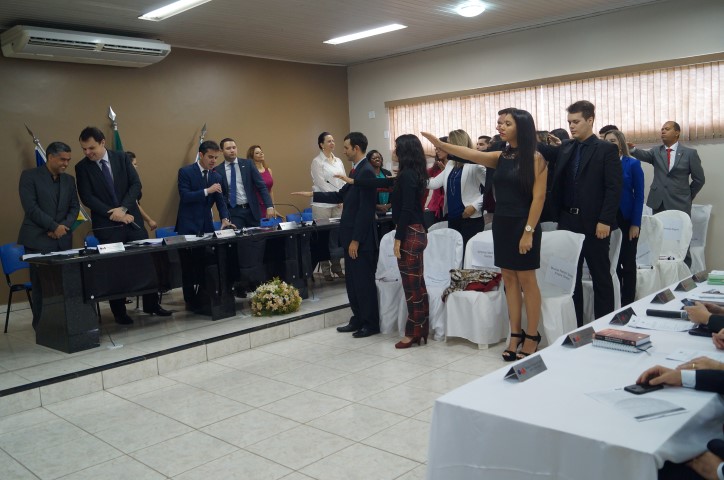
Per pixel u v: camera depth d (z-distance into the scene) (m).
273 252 5.61
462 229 5.23
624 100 7.14
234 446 2.99
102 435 3.23
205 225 5.59
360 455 2.80
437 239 4.87
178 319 5.33
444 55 8.70
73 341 4.38
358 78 9.81
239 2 5.95
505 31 7.98
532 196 3.70
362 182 4.57
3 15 5.93
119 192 5.12
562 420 1.44
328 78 9.66
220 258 5.22
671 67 6.75
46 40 6.14
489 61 8.25
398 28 7.52
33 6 5.67
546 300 3.99
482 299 4.29
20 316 6.01
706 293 2.58
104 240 5.08
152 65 7.52
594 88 7.36
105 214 5.05
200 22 6.63
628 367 1.79
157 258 4.88
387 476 2.59
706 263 6.77
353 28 7.36
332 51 8.69
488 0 6.46
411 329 4.50
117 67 7.20
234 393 3.77
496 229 3.83
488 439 1.51
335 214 7.02
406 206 4.27
